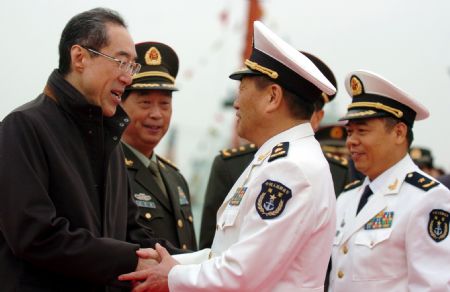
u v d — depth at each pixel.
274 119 3.10
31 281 3.01
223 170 4.61
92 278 3.04
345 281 3.75
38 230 2.92
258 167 3.06
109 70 3.17
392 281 3.62
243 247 2.86
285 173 2.91
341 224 3.96
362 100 3.91
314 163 2.97
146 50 4.36
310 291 2.97
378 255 3.65
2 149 2.98
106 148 3.24
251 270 2.84
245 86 3.14
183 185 4.45
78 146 3.15
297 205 2.87
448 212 3.61
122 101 4.25
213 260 2.95
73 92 3.13
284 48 3.07
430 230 3.57
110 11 3.26
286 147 3.00
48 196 2.99
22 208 2.93
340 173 4.73
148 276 3.09
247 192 3.00
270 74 3.06
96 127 3.19
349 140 3.92
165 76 4.31
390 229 3.64
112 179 3.36
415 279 3.53
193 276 2.95
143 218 4.05
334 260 3.88
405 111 3.85
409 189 3.71
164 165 4.44
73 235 2.99
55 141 3.08
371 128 3.84
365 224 3.78
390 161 3.84
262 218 2.88
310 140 3.08
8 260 3.04
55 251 2.95
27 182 2.95
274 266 2.87
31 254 2.95
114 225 3.34
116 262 3.07
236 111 3.23
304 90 3.08
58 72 3.23
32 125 3.03
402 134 3.84
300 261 2.95
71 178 3.07
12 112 3.06
